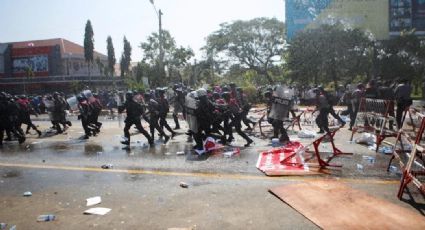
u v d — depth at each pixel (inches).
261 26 2130.9
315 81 1637.6
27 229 204.1
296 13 1720.0
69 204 243.1
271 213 215.2
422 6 1689.2
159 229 198.5
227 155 385.4
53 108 633.0
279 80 2170.3
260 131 546.9
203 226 200.2
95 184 288.8
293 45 1612.9
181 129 640.4
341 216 204.7
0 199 259.1
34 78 2664.9
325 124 526.3
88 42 2546.8
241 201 236.4
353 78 1606.8
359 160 346.6
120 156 403.2
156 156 395.9
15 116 530.3
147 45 1956.2
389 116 416.8
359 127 466.9
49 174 327.9
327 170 309.4
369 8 1701.5
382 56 1584.6
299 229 193.6
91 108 578.9
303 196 236.4
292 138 505.0
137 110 468.4
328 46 1545.3
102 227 203.5
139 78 1923.0
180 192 259.8
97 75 2738.7
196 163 352.8
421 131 245.0
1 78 2691.9
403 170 259.0
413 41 1561.3
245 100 583.5
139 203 239.6
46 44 2817.4
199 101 409.1
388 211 210.5
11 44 2728.8
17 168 357.7
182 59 1972.2
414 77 1596.9
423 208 219.9
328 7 1706.4
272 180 283.0
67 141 533.3
